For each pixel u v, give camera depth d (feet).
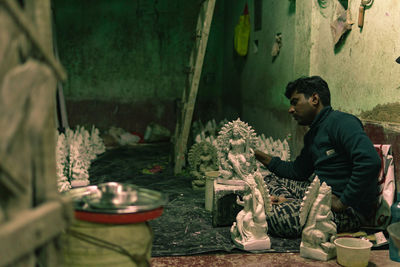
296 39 17.19
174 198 15.69
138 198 6.72
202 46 18.71
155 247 10.50
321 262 9.65
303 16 16.47
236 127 12.58
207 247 10.45
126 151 26.45
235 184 12.51
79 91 30.68
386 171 11.37
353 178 9.93
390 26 11.65
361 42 13.08
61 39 29.94
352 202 10.00
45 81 4.17
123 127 31.60
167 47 31.40
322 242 9.82
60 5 29.66
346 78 13.96
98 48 30.55
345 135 10.27
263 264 9.56
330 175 10.82
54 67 4.36
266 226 10.42
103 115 31.22
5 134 3.78
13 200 4.02
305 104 11.22
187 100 21.06
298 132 17.15
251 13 24.57
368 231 11.34
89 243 6.13
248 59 25.40
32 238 3.97
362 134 10.08
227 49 30.60
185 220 12.92
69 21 29.91
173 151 22.36
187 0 31.14
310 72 16.16
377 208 11.24
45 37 4.32
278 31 20.04
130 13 30.60
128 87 31.32
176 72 31.73
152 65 31.42
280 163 12.51
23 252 3.86
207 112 32.60
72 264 6.22
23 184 4.08
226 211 12.16
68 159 16.72
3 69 3.83
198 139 17.93
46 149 4.40
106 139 29.09
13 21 3.92
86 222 6.18
